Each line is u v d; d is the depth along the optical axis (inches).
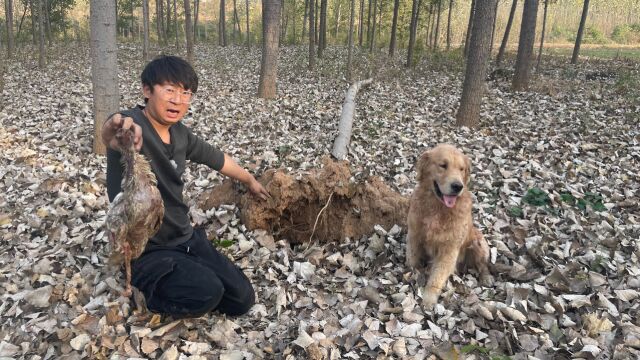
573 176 281.6
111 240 116.0
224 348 140.5
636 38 1978.3
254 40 1476.4
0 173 271.1
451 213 167.0
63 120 395.9
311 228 215.6
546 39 2001.7
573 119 430.6
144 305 151.9
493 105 503.5
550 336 146.6
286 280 176.1
